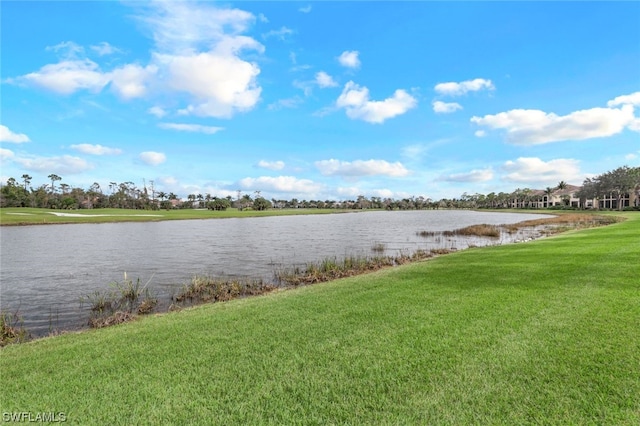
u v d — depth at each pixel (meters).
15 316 8.32
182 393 3.49
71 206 82.75
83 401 3.42
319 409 3.14
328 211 115.25
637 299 5.82
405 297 6.85
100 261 16.91
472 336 4.57
